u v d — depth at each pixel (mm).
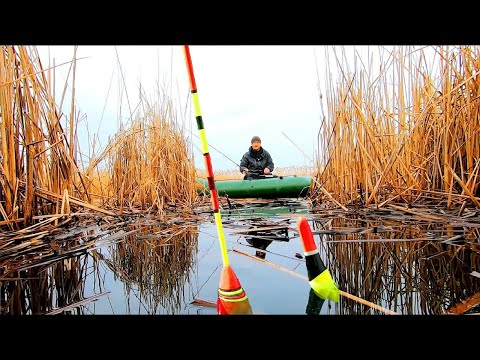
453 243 2293
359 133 4051
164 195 5125
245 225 3480
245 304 1390
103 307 1442
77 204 3527
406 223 3010
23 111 2830
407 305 1361
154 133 5059
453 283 1604
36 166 3096
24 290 1702
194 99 1530
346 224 3232
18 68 2770
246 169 8117
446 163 3432
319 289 1521
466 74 3295
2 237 2582
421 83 3805
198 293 1604
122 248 2578
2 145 2678
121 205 4172
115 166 4801
